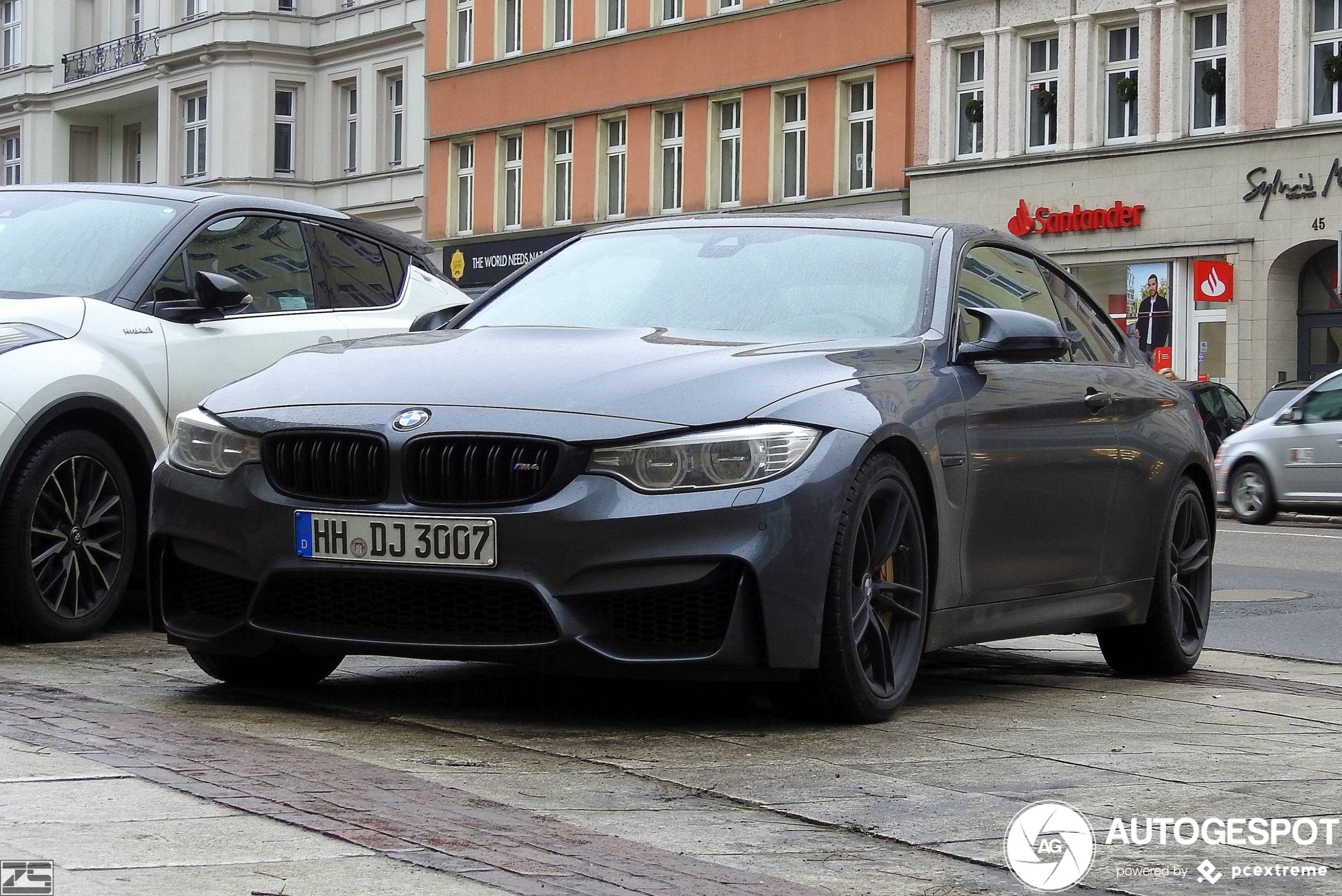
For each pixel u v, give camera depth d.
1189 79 32.66
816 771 4.99
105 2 55.62
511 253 44.44
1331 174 30.56
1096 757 5.34
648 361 5.71
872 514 5.76
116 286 8.34
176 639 5.96
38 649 7.49
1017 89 34.62
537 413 5.40
